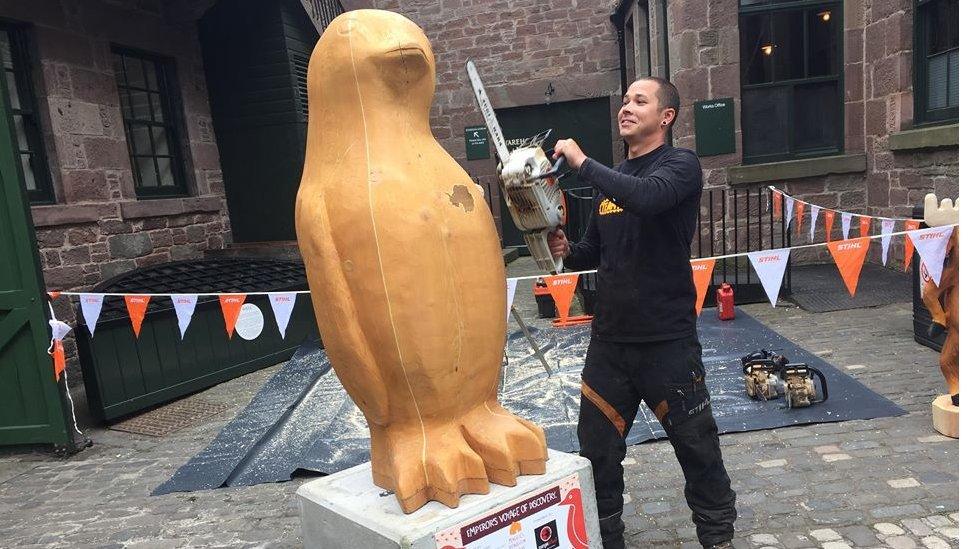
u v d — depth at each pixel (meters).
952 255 3.23
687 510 2.86
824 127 7.73
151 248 6.85
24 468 4.09
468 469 1.86
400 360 1.78
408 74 1.84
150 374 5.07
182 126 7.55
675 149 2.13
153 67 7.31
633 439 3.59
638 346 2.15
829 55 7.59
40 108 5.83
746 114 7.70
